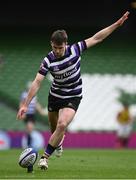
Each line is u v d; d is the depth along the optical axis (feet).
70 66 87.61
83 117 225.35
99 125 224.74
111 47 252.01
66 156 130.00
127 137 213.46
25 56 245.24
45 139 203.31
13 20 267.18
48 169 92.07
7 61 242.78
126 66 245.86
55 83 89.92
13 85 234.99
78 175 82.33
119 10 271.49
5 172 86.33
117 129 220.43
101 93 232.73
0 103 228.22
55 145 87.56
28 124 187.83
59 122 86.79
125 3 271.08
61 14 269.44
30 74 239.91
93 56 246.06
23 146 203.62
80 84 90.48
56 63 87.10
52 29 265.34
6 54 245.24
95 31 265.95
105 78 237.66
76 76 89.10
